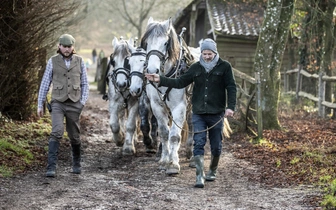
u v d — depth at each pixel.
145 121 10.21
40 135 10.88
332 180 7.36
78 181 7.58
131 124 10.24
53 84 7.79
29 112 12.16
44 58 11.91
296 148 10.09
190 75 7.64
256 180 7.91
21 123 11.50
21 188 6.97
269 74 13.00
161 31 8.02
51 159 7.73
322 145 10.61
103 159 9.76
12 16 10.45
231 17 25.45
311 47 18.88
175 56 8.16
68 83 7.79
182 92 8.21
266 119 12.98
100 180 7.74
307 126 13.77
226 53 24.72
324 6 18.16
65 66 7.83
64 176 7.88
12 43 10.86
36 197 6.57
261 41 13.03
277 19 12.85
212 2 26.36
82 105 7.96
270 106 12.98
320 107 16.38
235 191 7.23
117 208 6.21
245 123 12.57
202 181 7.48
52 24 11.44
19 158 8.63
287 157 9.42
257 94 11.55
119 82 9.73
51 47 11.85
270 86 12.97
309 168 8.28
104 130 13.52
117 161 9.61
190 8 25.69
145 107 10.18
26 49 11.00
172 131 8.34
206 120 7.62
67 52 7.82
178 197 6.83
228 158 9.78
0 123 10.85
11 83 11.31
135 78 8.84
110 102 10.52
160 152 9.68
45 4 10.64
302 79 19.64
